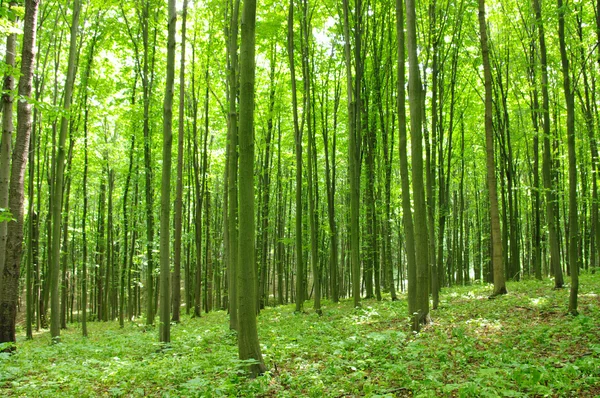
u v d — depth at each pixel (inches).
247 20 248.4
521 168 1015.0
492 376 192.2
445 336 313.4
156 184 842.2
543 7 550.9
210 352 354.0
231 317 458.3
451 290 751.1
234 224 459.8
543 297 465.4
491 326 343.6
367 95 742.5
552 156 684.1
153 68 725.3
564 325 318.7
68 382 267.6
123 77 762.2
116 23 665.6
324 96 906.7
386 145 738.8
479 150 1040.2
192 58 721.6
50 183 705.0
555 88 653.3
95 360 319.0
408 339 325.7
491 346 282.2
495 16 697.6
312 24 734.5
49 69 665.6
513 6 664.4
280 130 933.8
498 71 731.4
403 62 361.1
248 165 248.5
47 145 712.4
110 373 277.9
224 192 669.9
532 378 190.4
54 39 631.8
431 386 198.1
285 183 1075.3
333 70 816.9
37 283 791.1
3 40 459.2
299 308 626.2
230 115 454.9
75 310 1502.2
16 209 406.9
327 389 215.3
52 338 468.4
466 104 858.8
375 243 753.6
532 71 658.2
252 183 250.8
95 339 537.0
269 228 983.6
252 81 249.9
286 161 994.7
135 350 394.3
